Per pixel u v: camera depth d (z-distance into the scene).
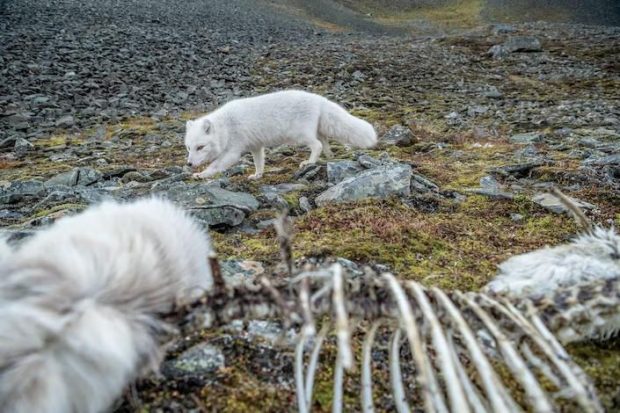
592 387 1.80
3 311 1.59
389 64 23.55
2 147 10.03
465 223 4.43
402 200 4.90
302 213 4.86
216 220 4.32
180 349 2.45
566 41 33.56
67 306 1.67
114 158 8.89
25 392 1.49
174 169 7.59
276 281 2.04
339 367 1.94
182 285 2.09
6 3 29.42
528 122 11.91
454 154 8.14
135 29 28.23
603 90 19.00
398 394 1.94
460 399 1.49
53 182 6.65
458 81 20.78
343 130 7.99
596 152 7.84
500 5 76.94
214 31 33.25
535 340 1.78
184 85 18.02
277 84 19.17
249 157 8.95
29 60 18.78
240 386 2.25
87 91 16.05
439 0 83.25
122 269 1.85
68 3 33.34
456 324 1.78
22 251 2.01
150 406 2.12
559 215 4.64
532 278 2.61
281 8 61.88
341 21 64.62
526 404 2.17
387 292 1.93
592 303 2.19
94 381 1.56
